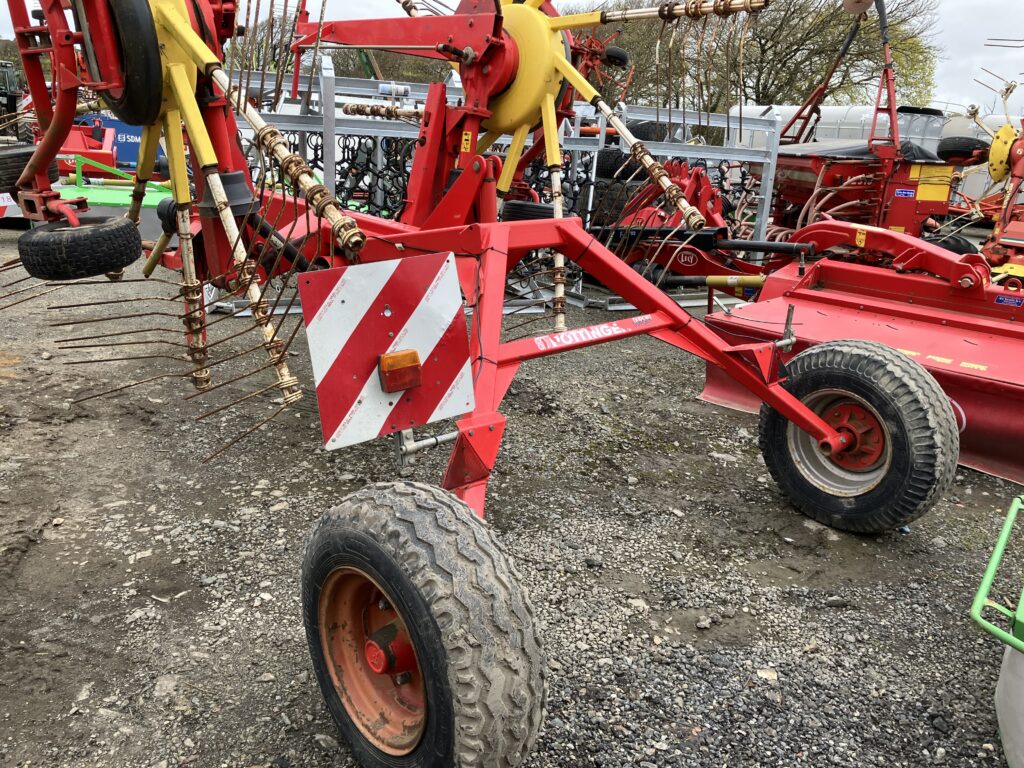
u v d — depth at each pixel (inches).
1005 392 150.3
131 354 197.8
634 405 188.4
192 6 123.3
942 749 85.0
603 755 81.5
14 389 170.6
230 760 78.7
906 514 120.6
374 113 232.2
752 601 110.5
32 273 121.3
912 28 759.1
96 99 140.2
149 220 311.6
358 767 78.4
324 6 117.6
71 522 120.4
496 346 100.5
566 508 134.4
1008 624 107.3
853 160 320.8
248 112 106.4
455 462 86.8
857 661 98.8
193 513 125.0
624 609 106.7
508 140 326.6
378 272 77.0
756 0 165.8
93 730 81.3
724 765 81.3
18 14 127.8
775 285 204.7
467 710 62.5
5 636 94.4
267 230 142.0
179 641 95.3
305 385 183.9
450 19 185.9
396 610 67.1
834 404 129.6
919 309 180.9
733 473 153.1
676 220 257.3
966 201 423.5
